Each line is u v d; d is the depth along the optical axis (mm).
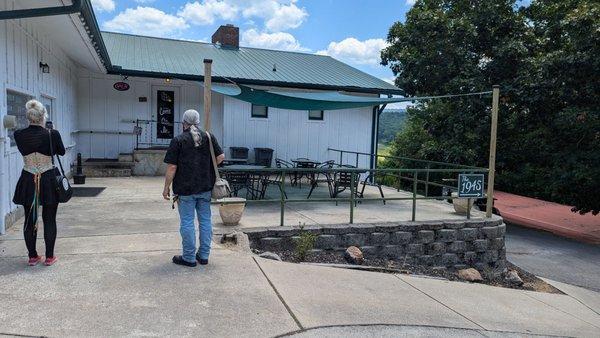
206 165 5359
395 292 5637
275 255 6715
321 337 4035
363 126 15984
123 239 6426
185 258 5410
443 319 4891
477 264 8797
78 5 5887
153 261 5539
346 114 15773
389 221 8414
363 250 7910
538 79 14102
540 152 15484
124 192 10562
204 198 5434
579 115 13125
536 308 6188
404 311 4953
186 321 4082
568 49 13906
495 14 16016
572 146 14344
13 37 7031
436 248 8445
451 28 16422
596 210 14586
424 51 17875
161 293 4629
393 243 8117
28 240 5117
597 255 12109
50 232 5172
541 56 14648
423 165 17781
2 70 6457
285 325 4176
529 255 11719
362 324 4410
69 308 4172
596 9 12484
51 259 5211
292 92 13633
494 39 16438
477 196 8906
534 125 15391
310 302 4809
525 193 23547
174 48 16469
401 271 7402
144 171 13789
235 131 14695
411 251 8250
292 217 8516
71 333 3729
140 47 15875
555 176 14461
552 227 16953
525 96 14430
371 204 10477
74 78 13312
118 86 14250
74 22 7645
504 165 16500
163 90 14641
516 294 6863
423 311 5059
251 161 14859
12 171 7090
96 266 5262
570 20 12961
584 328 5559
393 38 20141
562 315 6070
